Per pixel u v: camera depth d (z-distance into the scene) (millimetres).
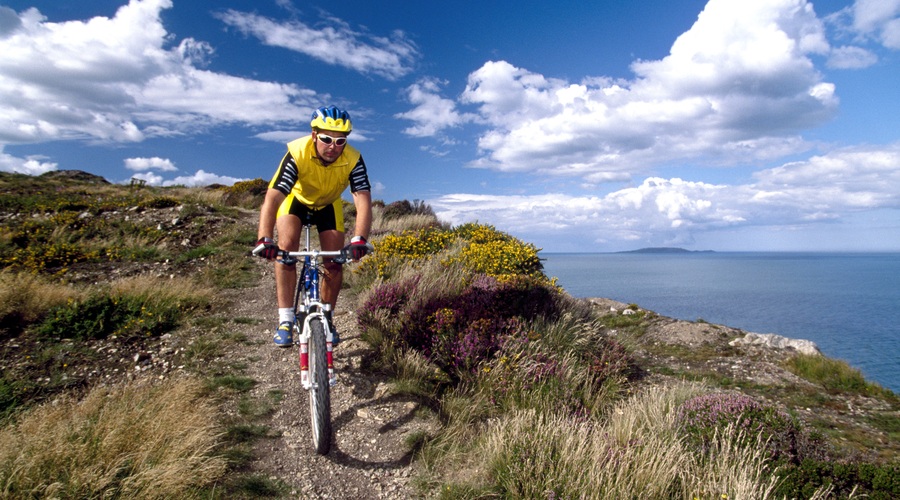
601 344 6828
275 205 3506
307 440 3564
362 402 4176
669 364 7742
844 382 7117
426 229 14000
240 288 8125
